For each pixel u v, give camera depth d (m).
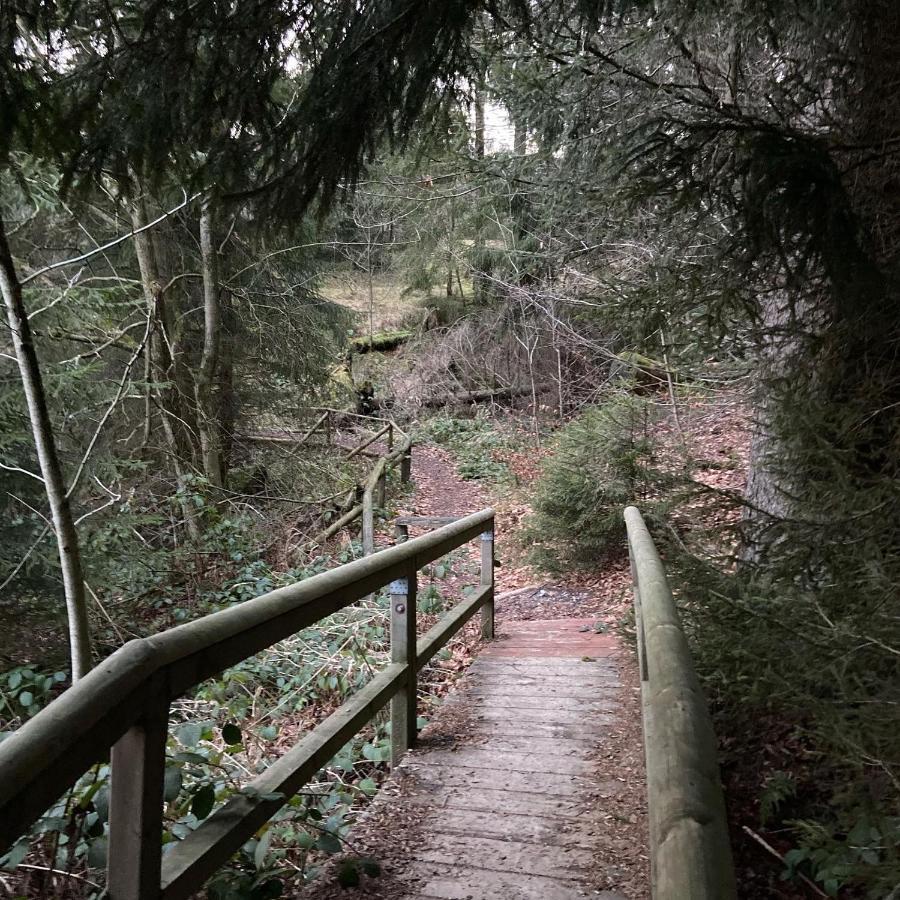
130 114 3.58
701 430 10.12
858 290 3.54
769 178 3.45
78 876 2.07
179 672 1.86
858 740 2.56
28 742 1.31
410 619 3.78
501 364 18.98
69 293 6.86
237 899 2.26
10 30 3.24
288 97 5.39
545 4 4.52
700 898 0.90
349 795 3.46
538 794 3.26
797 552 3.66
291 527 10.69
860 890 2.84
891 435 3.80
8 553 6.34
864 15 4.20
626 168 4.62
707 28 5.36
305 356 12.90
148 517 7.59
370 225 15.26
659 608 1.96
